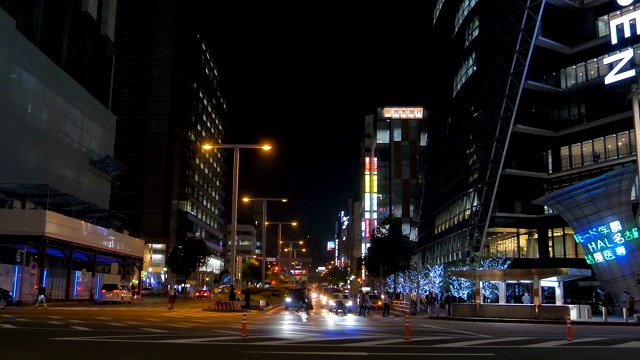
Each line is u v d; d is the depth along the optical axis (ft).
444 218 283.59
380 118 444.55
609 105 206.90
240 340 55.98
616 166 199.52
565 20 224.12
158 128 383.45
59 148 203.31
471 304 121.08
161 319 89.10
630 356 46.98
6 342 50.49
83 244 175.01
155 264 365.20
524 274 120.47
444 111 306.55
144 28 393.50
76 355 42.29
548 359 44.60
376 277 226.79
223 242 569.23
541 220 216.95
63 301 164.55
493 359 44.01
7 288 136.46
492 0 243.60
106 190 250.78
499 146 219.20
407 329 60.80
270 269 426.92
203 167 446.19
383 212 424.87
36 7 196.95
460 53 280.92
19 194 175.94
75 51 225.35
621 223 149.48
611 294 150.61
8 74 168.45
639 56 198.18
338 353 46.42
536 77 222.69
